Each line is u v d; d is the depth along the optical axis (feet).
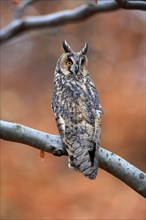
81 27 62.44
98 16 62.54
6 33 43.78
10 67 65.77
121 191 49.62
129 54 60.29
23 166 52.37
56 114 26.40
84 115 25.79
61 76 28.30
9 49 66.74
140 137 54.65
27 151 52.90
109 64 58.49
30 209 49.39
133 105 55.31
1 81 64.80
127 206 48.96
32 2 44.50
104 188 49.85
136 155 54.60
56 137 25.73
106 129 54.80
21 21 43.75
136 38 61.41
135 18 62.39
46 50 65.00
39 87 64.54
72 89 27.14
